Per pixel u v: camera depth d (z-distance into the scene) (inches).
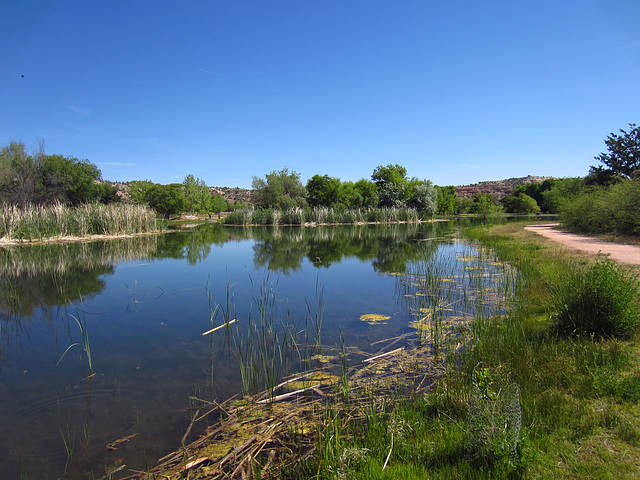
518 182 4451.3
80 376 226.1
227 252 779.4
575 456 121.5
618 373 170.4
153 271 562.3
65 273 539.8
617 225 762.2
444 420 154.2
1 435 166.9
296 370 229.8
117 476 138.0
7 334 298.8
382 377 214.1
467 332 279.4
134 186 2132.1
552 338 222.7
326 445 136.6
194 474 137.1
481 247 753.6
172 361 246.8
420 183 2503.7
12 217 860.6
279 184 2352.4
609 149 1419.8
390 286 459.2
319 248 844.0
